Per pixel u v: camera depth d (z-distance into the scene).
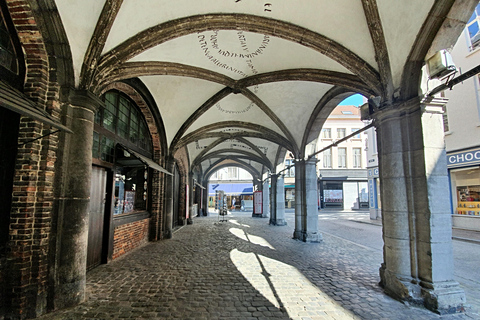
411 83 4.17
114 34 4.32
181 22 4.68
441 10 3.48
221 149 17.31
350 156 30.66
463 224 11.62
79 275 3.86
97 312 3.55
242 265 6.00
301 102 8.93
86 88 4.05
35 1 3.34
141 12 4.33
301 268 5.79
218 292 4.33
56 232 3.65
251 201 31.36
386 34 4.27
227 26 4.85
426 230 3.94
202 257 6.75
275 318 3.44
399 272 4.14
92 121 4.20
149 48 4.88
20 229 3.37
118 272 5.37
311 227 9.42
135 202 8.26
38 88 3.59
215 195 32.97
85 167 4.01
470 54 11.26
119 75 5.02
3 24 3.39
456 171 12.22
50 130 3.66
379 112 4.64
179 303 3.88
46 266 3.57
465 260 6.71
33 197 3.48
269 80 7.21
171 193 10.19
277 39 5.71
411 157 4.22
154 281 4.84
